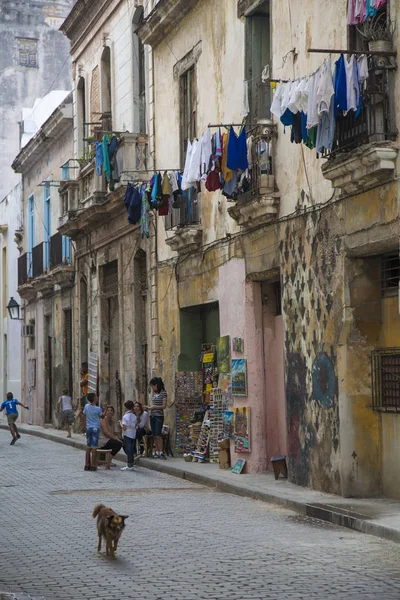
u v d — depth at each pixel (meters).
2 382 51.44
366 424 16.16
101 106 32.44
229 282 21.55
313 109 15.18
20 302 47.78
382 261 16.23
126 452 23.14
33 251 42.94
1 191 56.41
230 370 21.50
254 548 12.22
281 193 18.73
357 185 15.45
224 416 21.52
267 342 20.45
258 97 20.27
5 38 56.94
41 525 14.58
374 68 14.50
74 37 35.56
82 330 35.59
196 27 23.81
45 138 40.03
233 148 19.00
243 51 20.84
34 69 57.50
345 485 16.02
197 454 23.11
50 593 9.88
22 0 57.22
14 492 18.92
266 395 20.34
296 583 10.15
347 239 16.09
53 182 39.94
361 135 14.95
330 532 13.45
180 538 13.06
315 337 17.22
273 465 18.83
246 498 17.33
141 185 25.05
